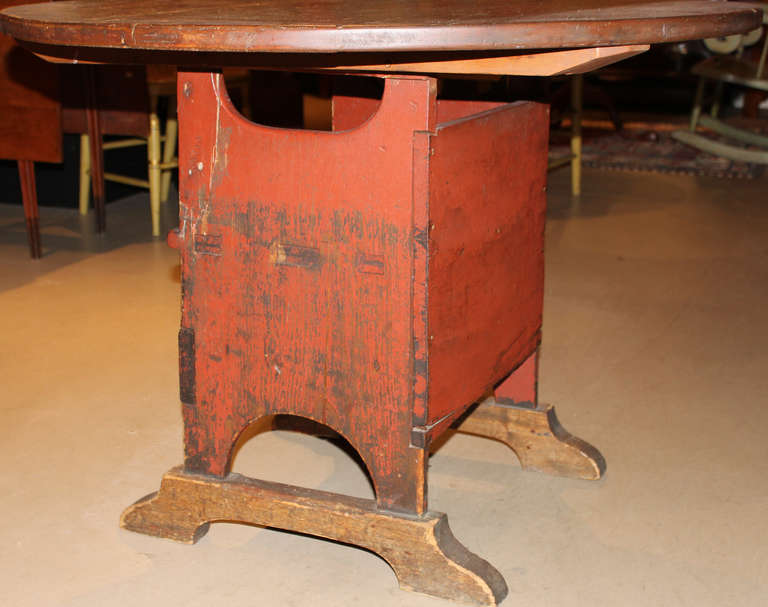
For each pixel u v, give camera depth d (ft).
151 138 11.44
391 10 4.56
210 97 4.66
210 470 5.19
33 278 9.96
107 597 4.81
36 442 6.42
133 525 5.39
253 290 4.83
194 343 5.04
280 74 15.44
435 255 4.48
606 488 5.91
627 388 7.38
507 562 5.13
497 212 5.06
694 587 4.91
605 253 11.03
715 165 15.69
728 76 13.91
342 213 4.52
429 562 4.77
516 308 5.53
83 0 5.54
